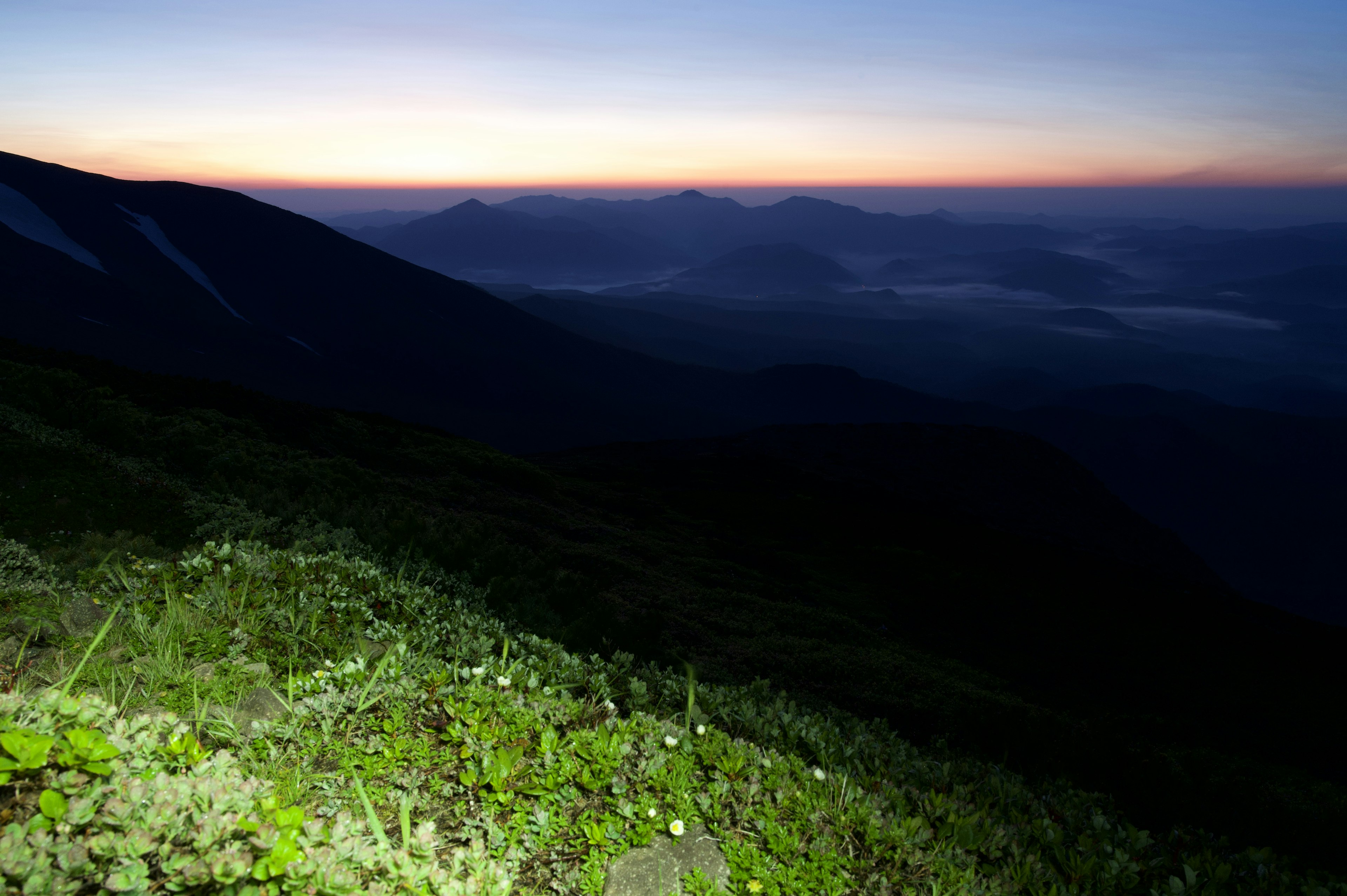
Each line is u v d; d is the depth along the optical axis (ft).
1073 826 18.06
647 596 66.08
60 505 41.16
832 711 29.32
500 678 15.96
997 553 137.28
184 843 8.32
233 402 100.01
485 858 10.62
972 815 16.03
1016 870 14.02
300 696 14.25
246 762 11.62
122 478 47.78
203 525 42.93
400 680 15.23
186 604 17.21
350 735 13.28
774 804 14.01
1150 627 102.42
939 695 49.42
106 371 93.35
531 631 30.17
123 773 8.93
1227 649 97.09
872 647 68.03
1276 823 25.21
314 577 21.01
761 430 293.43
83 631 15.97
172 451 62.34
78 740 8.75
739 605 71.67
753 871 11.73
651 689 21.03
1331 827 25.36
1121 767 27.35
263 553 23.03
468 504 90.63
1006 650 87.61
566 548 77.10
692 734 16.29
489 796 12.30
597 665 20.94
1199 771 34.01
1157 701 76.02
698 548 105.91
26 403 62.39
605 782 13.21
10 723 8.89
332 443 103.35
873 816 14.03
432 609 21.61
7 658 13.89
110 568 20.53
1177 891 14.87
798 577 102.53
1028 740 30.40
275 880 8.01
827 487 197.26
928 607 100.32
